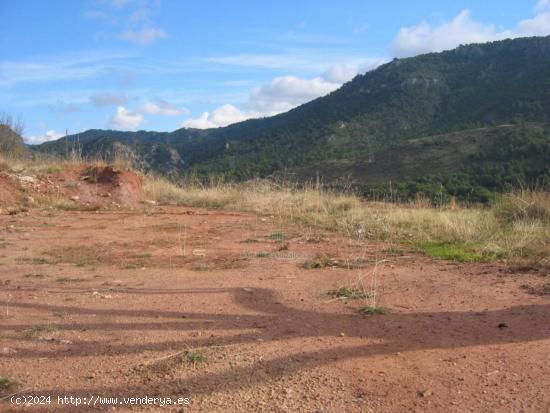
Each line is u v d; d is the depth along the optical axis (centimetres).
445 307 430
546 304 432
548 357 319
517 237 759
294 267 600
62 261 638
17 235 820
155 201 1355
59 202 1186
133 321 399
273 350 335
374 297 453
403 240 801
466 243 760
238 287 502
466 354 326
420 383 288
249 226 965
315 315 411
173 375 302
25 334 372
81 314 418
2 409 265
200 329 379
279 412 261
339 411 261
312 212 1134
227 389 284
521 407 262
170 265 617
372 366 310
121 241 788
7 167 1276
